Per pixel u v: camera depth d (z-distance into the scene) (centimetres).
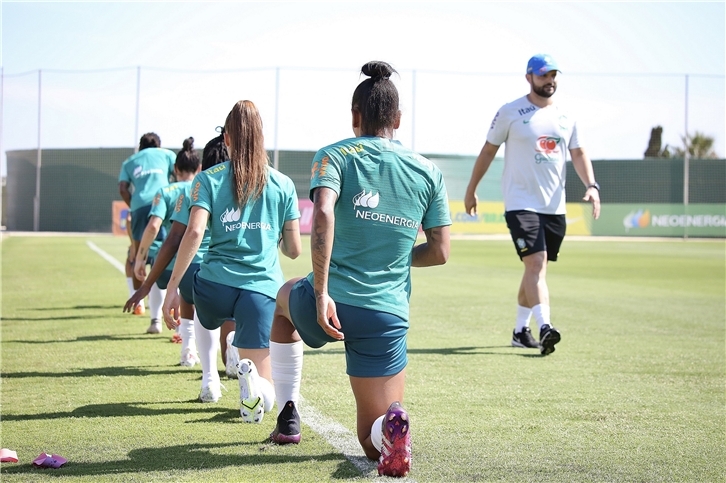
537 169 700
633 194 3184
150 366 600
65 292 1134
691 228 3150
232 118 420
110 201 3109
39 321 849
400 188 337
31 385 529
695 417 453
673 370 597
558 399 496
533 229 691
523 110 703
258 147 422
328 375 567
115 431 411
